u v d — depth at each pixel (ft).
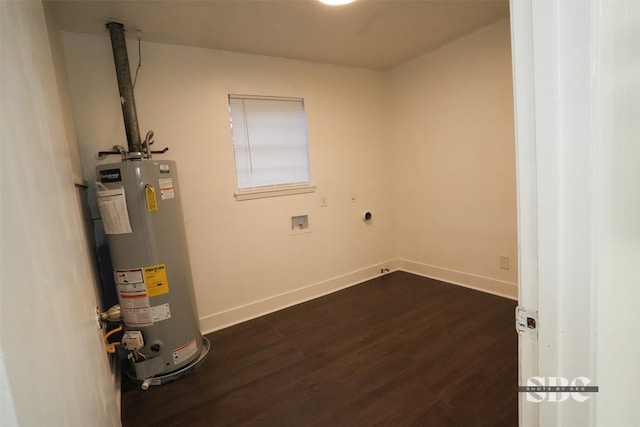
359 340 7.88
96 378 2.51
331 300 10.50
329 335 8.25
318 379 6.50
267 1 6.66
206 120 8.72
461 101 9.93
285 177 10.25
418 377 6.32
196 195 8.67
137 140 7.11
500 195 9.41
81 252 2.92
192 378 6.82
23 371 1.16
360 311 9.51
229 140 9.09
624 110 1.91
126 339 6.41
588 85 1.57
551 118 1.68
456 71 9.91
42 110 2.13
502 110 9.01
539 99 1.72
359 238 11.91
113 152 7.32
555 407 1.94
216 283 9.06
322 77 10.68
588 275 1.70
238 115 9.32
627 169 2.00
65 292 1.95
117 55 6.95
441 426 5.10
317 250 10.90
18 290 1.23
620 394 2.24
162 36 7.75
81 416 1.86
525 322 2.00
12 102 1.49
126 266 6.47
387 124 12.35
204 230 8.82
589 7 1.53
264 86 9.59
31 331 1.28
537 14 1.66
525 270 1.95
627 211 2.06
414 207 12.00
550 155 1.72
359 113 11.60
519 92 1.82
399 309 9.43
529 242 1.90
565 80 1.62
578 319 1.77
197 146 8.63
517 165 1.90
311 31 8.20
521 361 2.08
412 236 12.26
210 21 7.26
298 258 10.50
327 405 5.75
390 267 12.80
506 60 8.71
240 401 6.02
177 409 5.91
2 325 1.06
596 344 1.77
